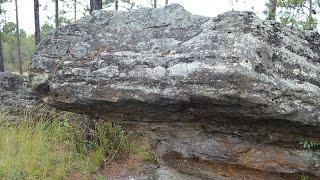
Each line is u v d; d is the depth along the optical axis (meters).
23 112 8.15
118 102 5.21
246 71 4.57
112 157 6.57
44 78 5.58
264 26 4.88
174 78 4.88
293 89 4.68
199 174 5.82
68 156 6.49
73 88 5.38
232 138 5.52
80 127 7.09
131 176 6.20
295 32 5.03
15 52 36.75
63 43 5.65
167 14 5.49
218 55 4.71
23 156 6.13
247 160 5.54
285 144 5.32
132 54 5.23
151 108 5.25
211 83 4.69
